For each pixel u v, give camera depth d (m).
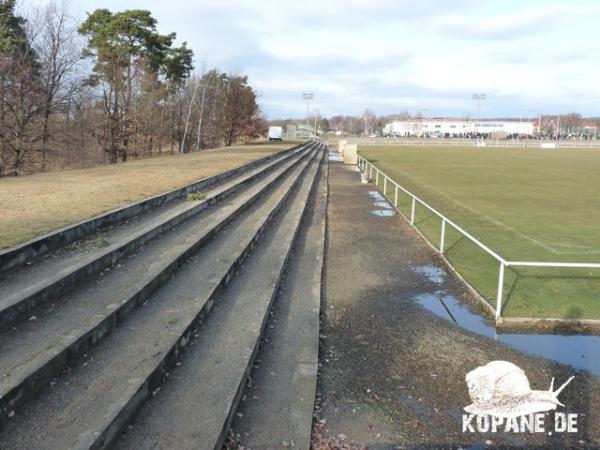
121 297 6.54
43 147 29.59
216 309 7.52
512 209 19.92
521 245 13.72
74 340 5.18
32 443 3.85
